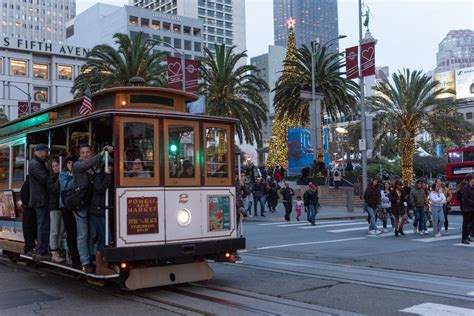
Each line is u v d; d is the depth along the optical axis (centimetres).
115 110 799
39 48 8481
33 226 999
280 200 3544
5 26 16975
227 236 905
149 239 806
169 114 846
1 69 8194
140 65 3481
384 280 935
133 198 798
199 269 891
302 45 3975
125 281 811
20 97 8312
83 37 12425
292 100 4016
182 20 12369
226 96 3716
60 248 923
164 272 845
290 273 1021
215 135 905
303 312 719
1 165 1184
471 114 11069
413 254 1261
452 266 1079
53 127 941
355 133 3850
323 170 3800
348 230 1914
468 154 3106
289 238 1669
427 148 7975
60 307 758
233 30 16825
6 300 805
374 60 2541
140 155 813
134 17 11519
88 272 808
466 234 1466
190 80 2702
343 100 3906
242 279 969
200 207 873
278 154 5053
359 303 766
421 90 3672
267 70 13525
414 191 1736
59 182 884
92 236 818
